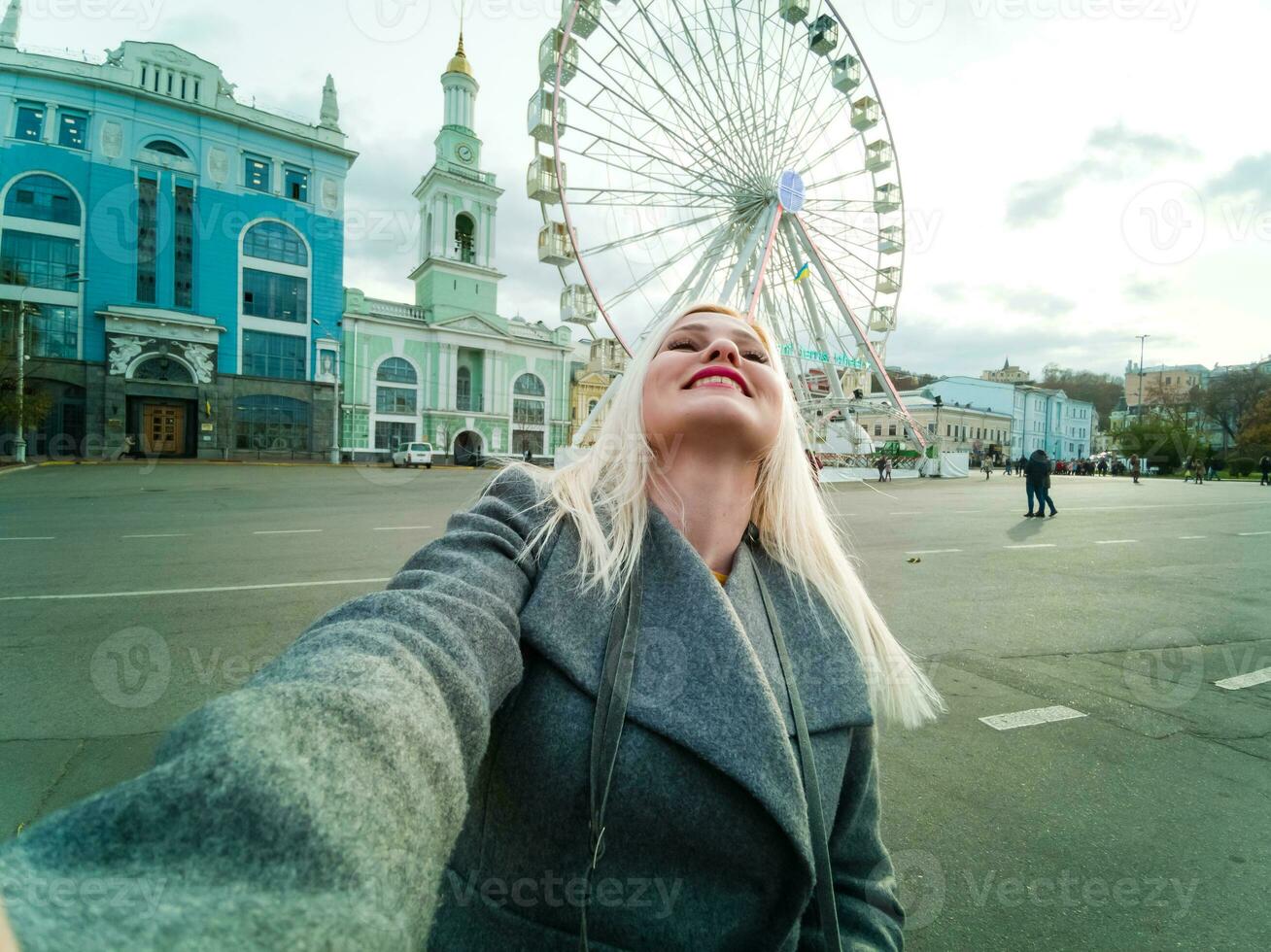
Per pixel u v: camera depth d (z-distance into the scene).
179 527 8.93
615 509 0.84
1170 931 1.66
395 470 30.44
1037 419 64.56
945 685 3.35
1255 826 2.12
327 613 0.66
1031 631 4.34
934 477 33.12
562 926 0.68
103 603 4.64
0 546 7.10
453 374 41.84
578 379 50.22
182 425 34.91
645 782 0.66
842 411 23.36
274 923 0.31
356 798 0.39
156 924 0.28
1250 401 44.34
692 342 0.99
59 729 2.66
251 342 36.28
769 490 1.03
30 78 31.11
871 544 8.35
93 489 15.19
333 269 38.81
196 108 33.97
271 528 8.82
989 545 8.46
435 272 41.44
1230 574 6.57
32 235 31.27
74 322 32.00
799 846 0.67
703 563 0.80
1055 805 2.23
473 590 0.69
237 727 0.38
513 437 44.81
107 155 32.38
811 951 0.77
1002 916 1.70
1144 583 6.07
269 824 0.33
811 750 0.77
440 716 0.52
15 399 25.70
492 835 0.72
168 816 0.31
